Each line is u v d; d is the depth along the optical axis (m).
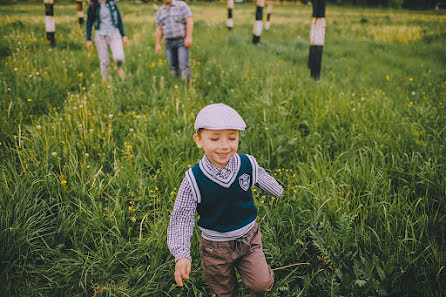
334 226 2.58
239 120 1.59
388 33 14.59
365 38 12.95
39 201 2.79
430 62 8.93
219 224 1.77
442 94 5.62
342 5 44.53
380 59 9.12
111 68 6.42
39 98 4.52
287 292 2.22
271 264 2.30
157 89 5.27
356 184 2.98
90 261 2.33
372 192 2.83
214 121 1.53
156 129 3.88
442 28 16.14
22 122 3.90
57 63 6.05
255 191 2.85
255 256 1.87
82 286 2.20
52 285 2.27
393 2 39.28
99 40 5.59
